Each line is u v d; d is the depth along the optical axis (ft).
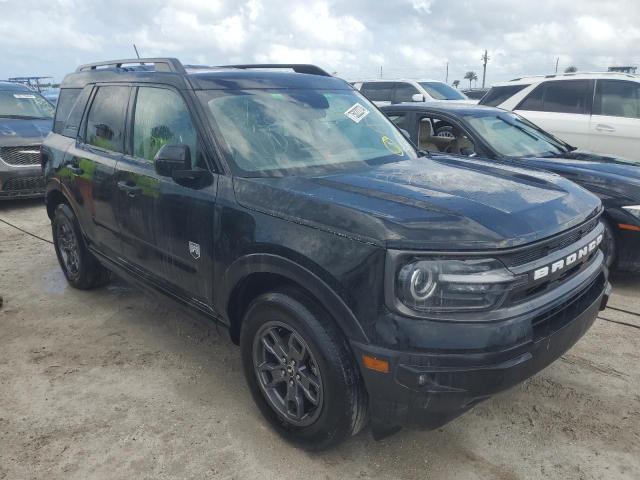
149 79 12.32
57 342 13.39
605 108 25.93
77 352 12.89
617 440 9.50
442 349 7.34
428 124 21.17
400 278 7.42
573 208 9.09
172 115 11.39
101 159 13.56
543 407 10.47
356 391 8.32
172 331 13.96
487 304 7.50
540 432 9.77
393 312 7.48
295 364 9.05
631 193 15.72
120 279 17.60
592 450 9.27
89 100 15.01
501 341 7.45
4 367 12.19
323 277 8.07
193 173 10.24
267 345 9.51
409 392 7.52
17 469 8.98
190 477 8.80
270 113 11.30
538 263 7.93
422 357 7.38
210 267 10.16
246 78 11.85
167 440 9.68
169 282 11.78
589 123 26.13
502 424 10.01
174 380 11.65
